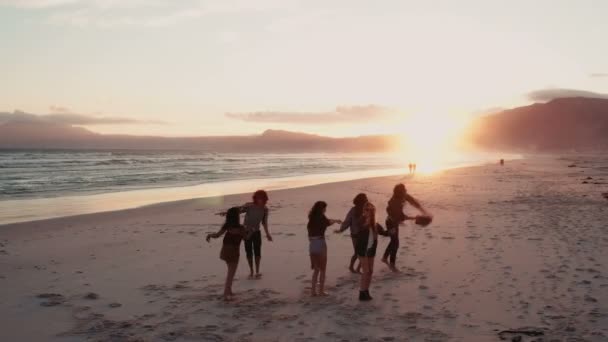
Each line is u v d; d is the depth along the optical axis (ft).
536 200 74.95
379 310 24.17
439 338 20.45
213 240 44.93
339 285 28.81
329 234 46.88
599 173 167.84
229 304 25.61
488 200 76.33
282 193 94.68
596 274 29.58
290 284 29.40
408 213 61.46
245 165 248.93
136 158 316.19
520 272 30.45
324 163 303.68
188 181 136.15
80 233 50.37
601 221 50.83
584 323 21.76
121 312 24.73
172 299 26.71
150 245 42.93
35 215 67.26
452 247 38.73
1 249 42.01
